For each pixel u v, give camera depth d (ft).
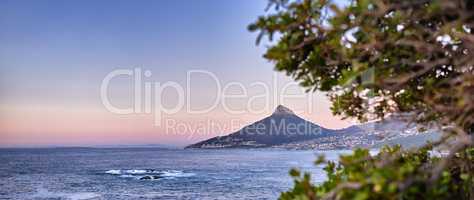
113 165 404.57
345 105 9.78
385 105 9.38
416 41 7.01
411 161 8.82
